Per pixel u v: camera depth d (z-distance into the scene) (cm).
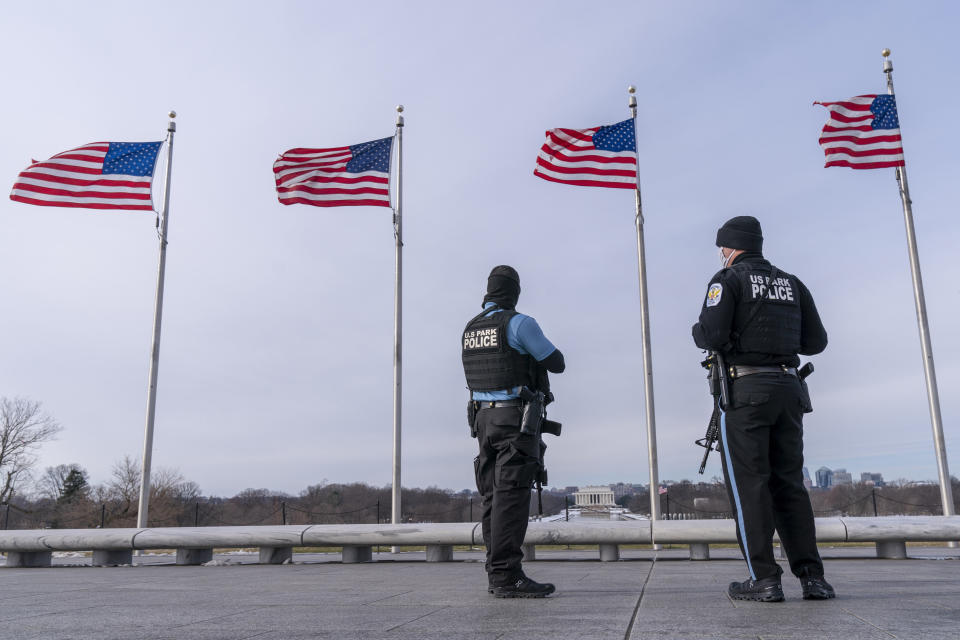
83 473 5541
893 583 467
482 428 415
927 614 303
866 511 3497
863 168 1298
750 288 371
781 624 276
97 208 1410
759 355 367
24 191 1388
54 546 888
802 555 371
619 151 1355
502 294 432
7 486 4647
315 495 6350
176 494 5481
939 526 780
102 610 373
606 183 1343
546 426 414
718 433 381
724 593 412
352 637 261
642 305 1306
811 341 397
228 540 874
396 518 1280
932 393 1224
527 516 410
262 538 872
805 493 374
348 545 870
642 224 1338
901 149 1295
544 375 421
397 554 1143
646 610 331
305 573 688
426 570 714
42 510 5162
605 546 830
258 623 310
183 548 897
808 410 381
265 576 652
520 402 407
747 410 365
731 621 287
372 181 1424
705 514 1348
